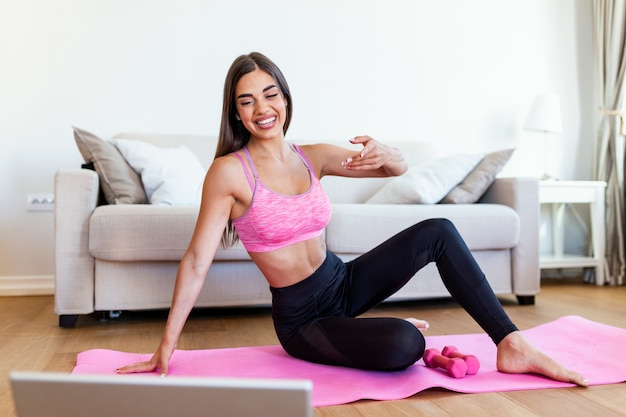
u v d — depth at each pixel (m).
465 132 4.28
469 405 1.54
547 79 4.43
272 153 1.84
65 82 3.72
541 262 3.95
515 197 3.21
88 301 2.71
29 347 2.29
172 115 3.84
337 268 1.96
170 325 1.75
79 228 2.71
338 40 4.07
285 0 3.98
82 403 0.94
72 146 3.74
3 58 3.67
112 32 3.77
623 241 4.08
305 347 1.89
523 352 1.76
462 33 4.27
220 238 1.84
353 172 2.02
